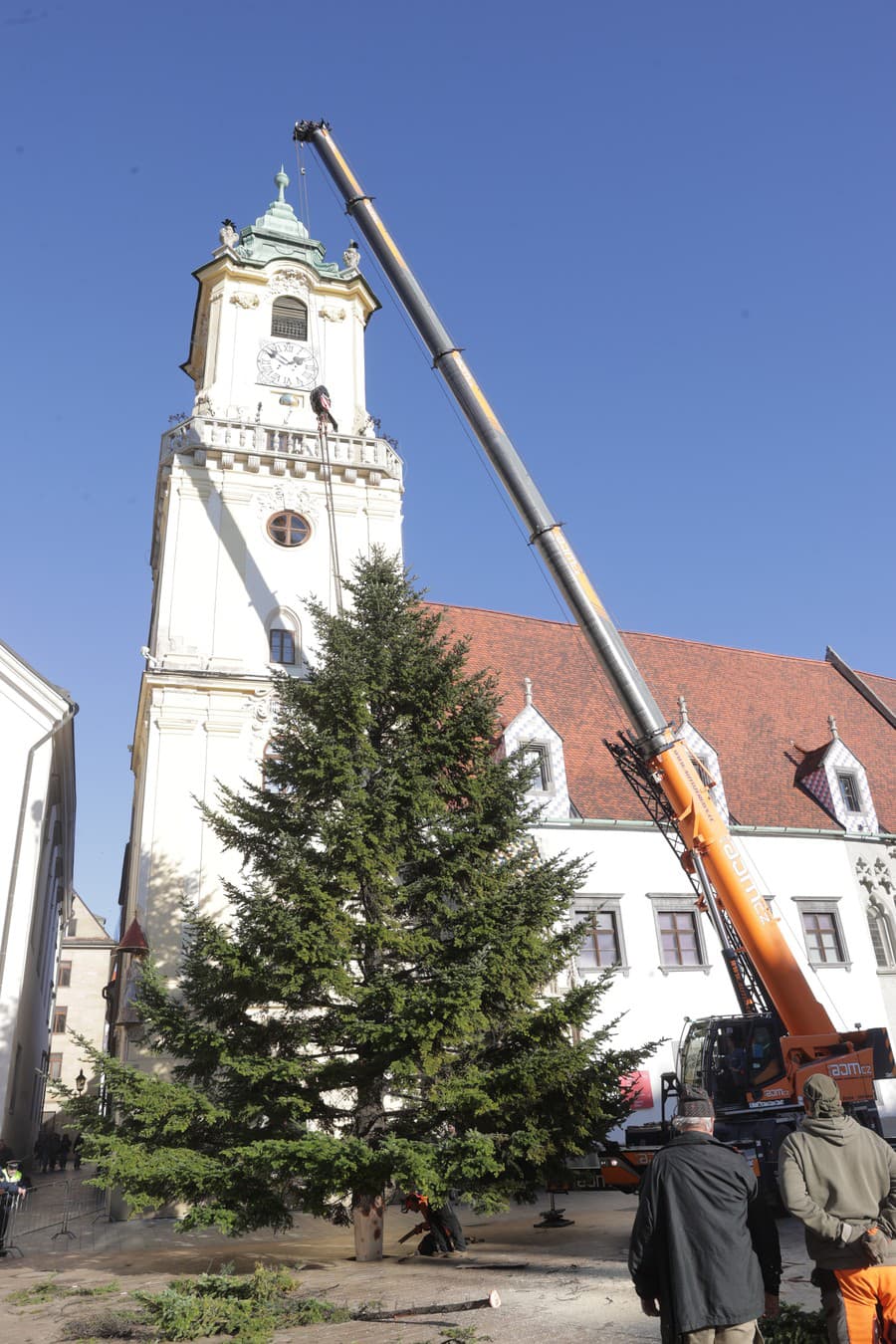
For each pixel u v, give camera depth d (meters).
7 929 23.47
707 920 29.11
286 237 35.50
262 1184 12.69
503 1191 13.29
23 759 24.64
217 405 31.23
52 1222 22.34
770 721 36.44
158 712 26.06
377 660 16.67
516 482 18.70
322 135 23.70
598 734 33.09
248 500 29.36
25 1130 33.69
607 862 29.08
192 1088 14.12
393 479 31.14
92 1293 12.27
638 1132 17.08
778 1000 16.27
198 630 27.45
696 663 37.97
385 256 21.92
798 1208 5.27
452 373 20.08
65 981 68.56
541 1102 13.70
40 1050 41.38
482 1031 14.30
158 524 31.17
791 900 30.67
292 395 32.16
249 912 15.02
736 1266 4.88
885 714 38.91
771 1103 16.20
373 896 15.37
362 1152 12.23
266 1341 8.88
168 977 23.38
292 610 28.53
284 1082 13.85
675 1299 4.86
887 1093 22.64
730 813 31.53
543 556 18.25
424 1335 8.66
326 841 14.71
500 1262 12.66
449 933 15.39
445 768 16.47
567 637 37.06
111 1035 29.23
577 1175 16.72
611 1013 27.17
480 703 16.70
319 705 16.19
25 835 24.41
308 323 33.66
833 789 33.03
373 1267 13.05
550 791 29.66
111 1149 12.73
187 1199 12.78
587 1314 9.01
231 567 28.42
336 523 30.00
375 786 15.45
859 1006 29.77
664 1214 5.04
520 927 14.41
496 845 15.95
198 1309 9.75
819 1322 7.05
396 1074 13.45
